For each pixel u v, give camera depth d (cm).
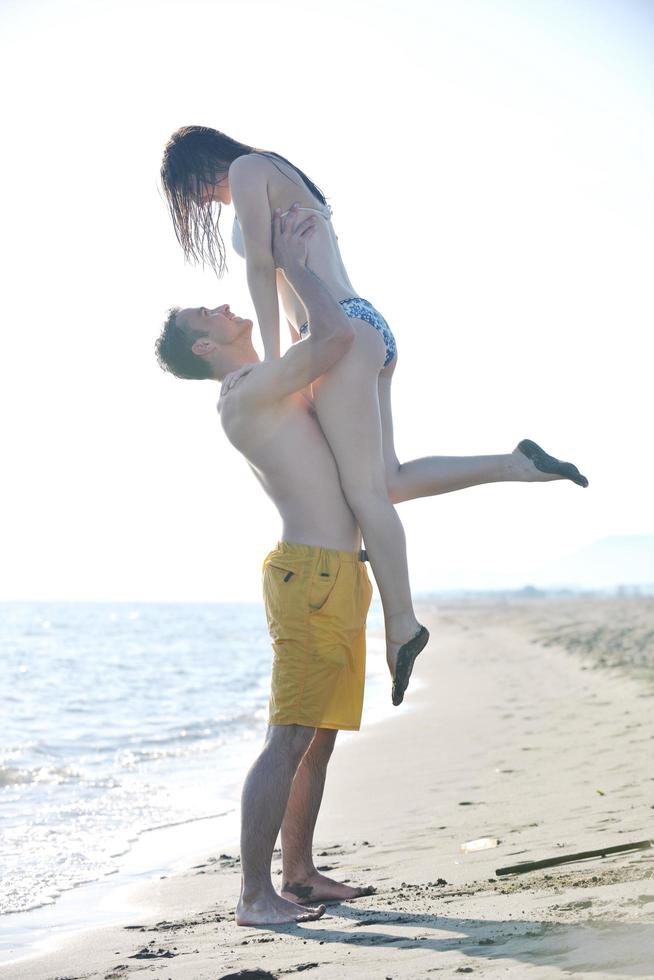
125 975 250
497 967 210
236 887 390
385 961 227
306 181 328
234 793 657
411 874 351
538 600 10625
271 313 312
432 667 1900
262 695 1496
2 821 567
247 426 304
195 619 7169
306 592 298
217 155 331
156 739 973
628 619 3256
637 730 722
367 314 315
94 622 6303
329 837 462
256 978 226
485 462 329
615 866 301
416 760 723
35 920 361
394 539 305
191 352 328
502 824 436
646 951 204
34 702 1423
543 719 889
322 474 305
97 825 555
